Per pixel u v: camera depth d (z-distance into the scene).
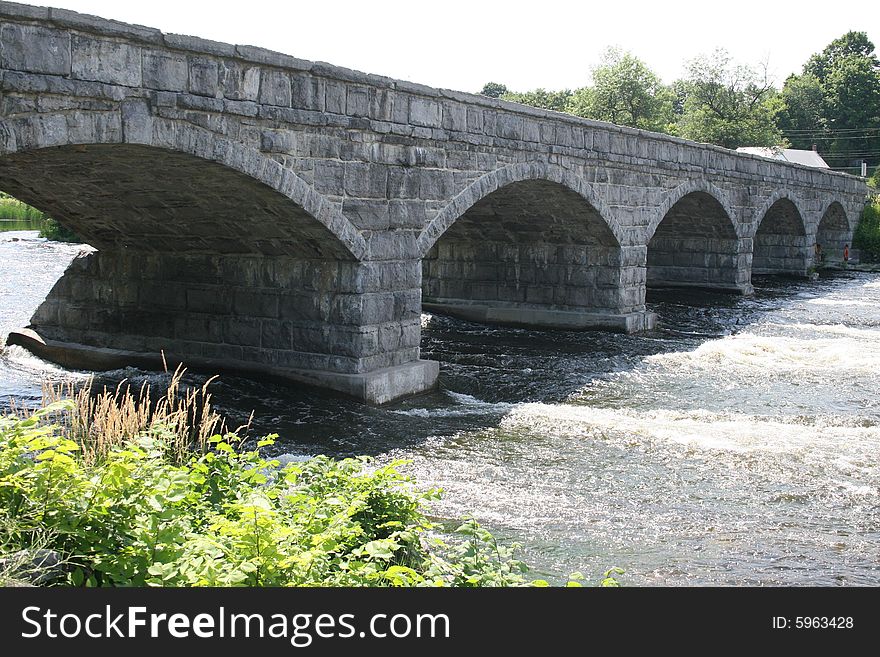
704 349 26.25
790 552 11.38
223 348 20.62
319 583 6.65
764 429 17.36
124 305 22.23
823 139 125.50
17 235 73.69
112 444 9.16
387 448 15.77
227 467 8.91
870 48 136.00
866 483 14.12
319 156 16.91
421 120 19.19
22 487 6.77
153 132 13.70
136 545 6.71
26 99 12.11
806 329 31.06
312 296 19.17
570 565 10.78
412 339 20.09
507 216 28.30
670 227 40.66
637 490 13.73
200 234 19.70
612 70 98.62
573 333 29.09
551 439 16.50
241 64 15.02
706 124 105.12
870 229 62.81
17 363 23.00
